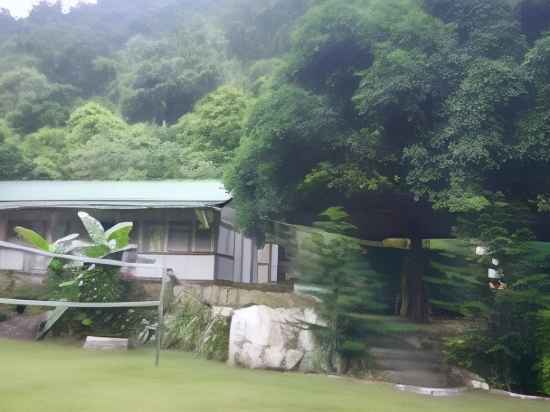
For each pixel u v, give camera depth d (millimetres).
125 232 8953
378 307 7152
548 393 6621
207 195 13820
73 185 15461
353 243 7141
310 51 9320
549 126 7730
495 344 6898
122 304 6336
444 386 6508
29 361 5773
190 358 6871
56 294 8391
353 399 4926
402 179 9195
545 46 7672
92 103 30000
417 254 10234
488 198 7887
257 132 9969
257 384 5230
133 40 45031
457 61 8164
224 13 46125
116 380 4734
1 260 12836
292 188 10125
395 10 9000
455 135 7953
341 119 9242
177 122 31625
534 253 7051
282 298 7648
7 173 22203
